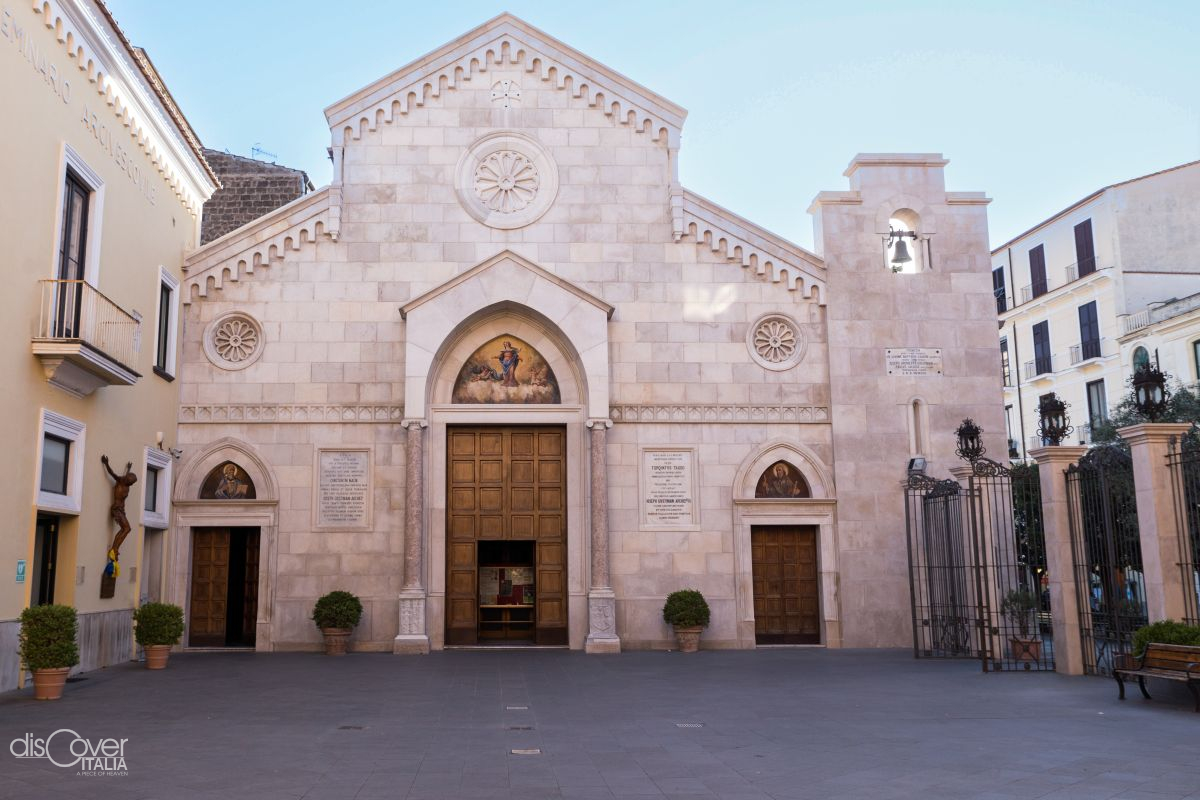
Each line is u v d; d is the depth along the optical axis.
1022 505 33.16
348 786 9.71
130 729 13.02
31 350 17.20
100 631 20.33
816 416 25.84
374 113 26.33
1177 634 15.27
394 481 24.84
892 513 25.38
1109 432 36.47
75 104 18.97
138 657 22.22
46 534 18.66
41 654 15.75
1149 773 10.26
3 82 16.30
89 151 19.66
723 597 24.95
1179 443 16.97
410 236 25.88
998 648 22.45
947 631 23.81
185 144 24.67
